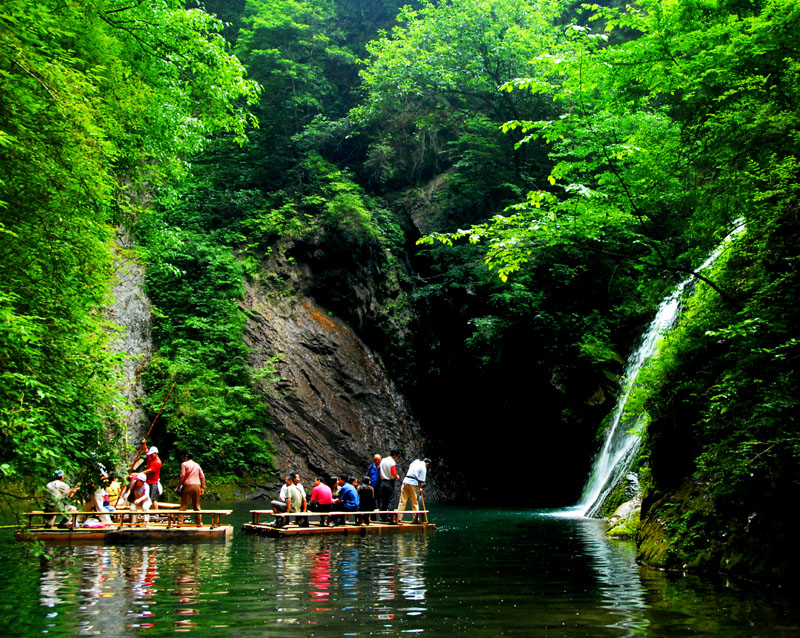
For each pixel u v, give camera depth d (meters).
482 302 27.78
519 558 9.14
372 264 29.23
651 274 10.70
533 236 9.51
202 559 9.12
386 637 4.73
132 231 15.95
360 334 28.70
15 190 6.44
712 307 8.99
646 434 10.39
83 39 9.55
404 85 29.47
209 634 4.81
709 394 8.29
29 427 5.92
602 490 18.03
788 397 6.61
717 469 7.40
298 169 32.00
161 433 22.80
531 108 28.86
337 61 36.47
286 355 26.05
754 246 8.23
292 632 4.87
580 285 25.86
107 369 8.21
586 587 6.76
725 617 5.33
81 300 7.92
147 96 12.08
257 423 24.31
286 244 28.62
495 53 27.97
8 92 6.10
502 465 28.66
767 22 8.30
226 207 30.14
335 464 24.92
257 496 23.06
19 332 5.86
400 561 8.88
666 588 6.65
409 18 31.83
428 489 26.55
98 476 8.20
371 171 32.59
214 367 24.97
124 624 5.12
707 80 9.20
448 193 30.41
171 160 15.14
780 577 6.55
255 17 32.66
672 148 9.55
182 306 26.11
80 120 6.68
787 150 8.02
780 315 7.10
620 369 23.20
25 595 6.38
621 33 29.88
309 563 8.70
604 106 9.95
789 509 6.80
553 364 25.02
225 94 15.46
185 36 14.90
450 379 29.31
